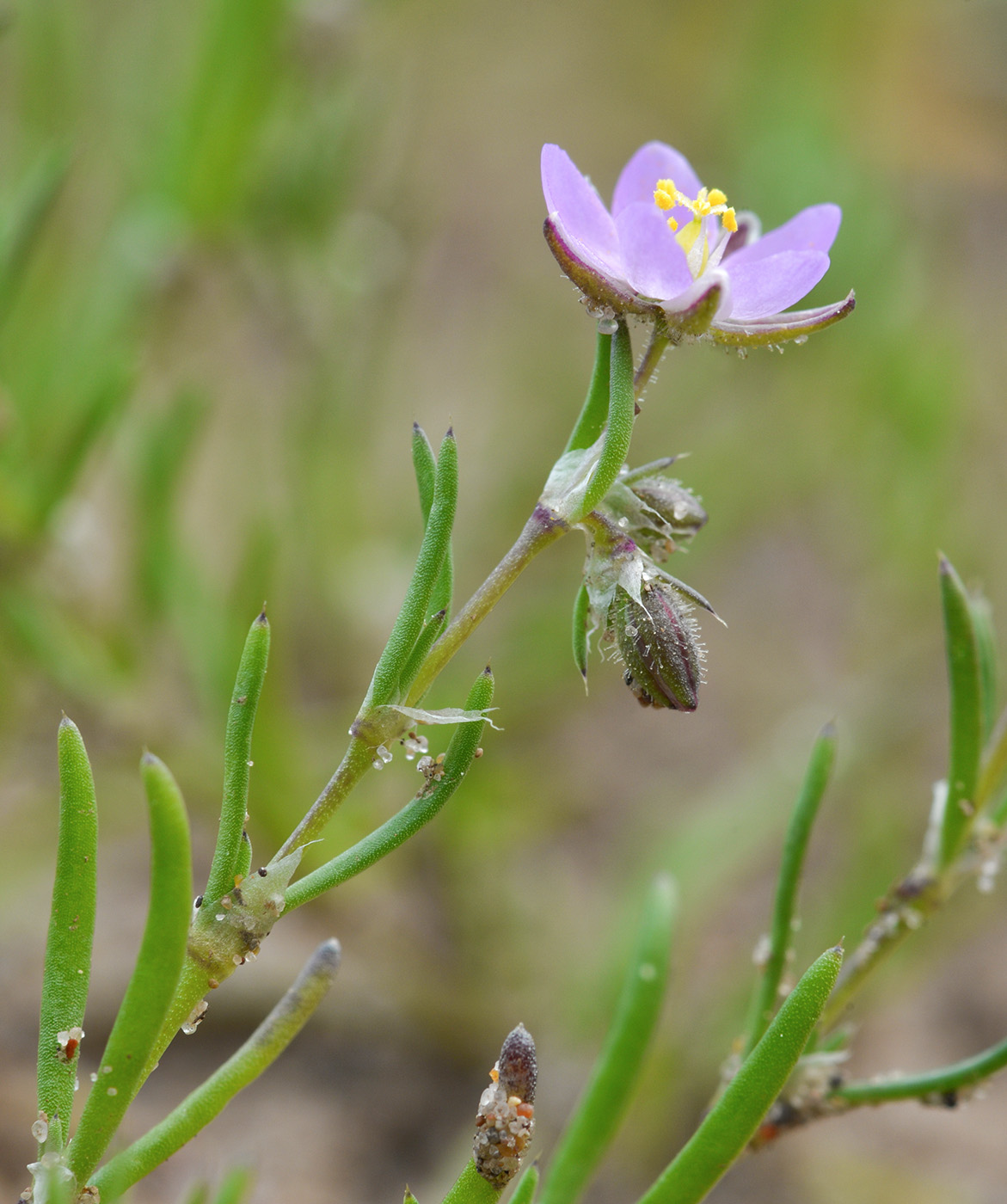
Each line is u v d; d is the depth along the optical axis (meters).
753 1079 0.16
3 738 0.27
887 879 0.28
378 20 0.33
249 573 0.27
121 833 0.29
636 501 0.16
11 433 0.21
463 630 0.16
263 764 0.27
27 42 0.27
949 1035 0.31
